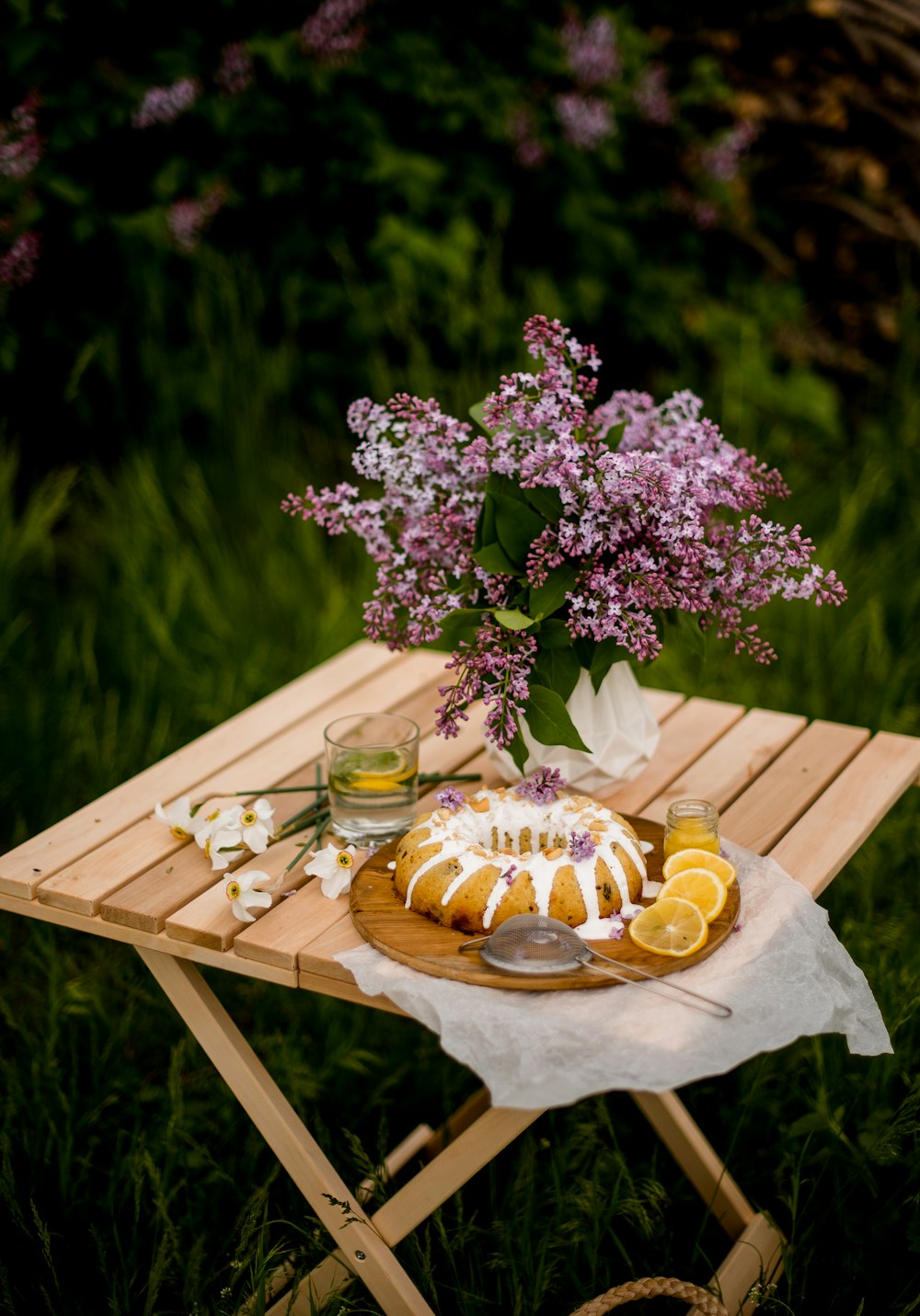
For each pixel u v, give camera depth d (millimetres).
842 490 3768
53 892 1833
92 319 3838
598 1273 2037
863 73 4207
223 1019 1872
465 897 1645
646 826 1912
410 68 3932
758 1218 2139
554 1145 2291
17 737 3150
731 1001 1541
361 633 3508
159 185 3764
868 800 2088
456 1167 1823
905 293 4012
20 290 3760
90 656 3320
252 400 3910
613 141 4207
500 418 1870
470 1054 1479
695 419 2000
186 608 3588
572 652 1917
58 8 3545
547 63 4047
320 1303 1976
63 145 3645
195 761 2219
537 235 4246
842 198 4340
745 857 1856
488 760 2211
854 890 2725
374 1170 2004
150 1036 2533
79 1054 2496
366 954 1657
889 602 3510
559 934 1581
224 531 3793
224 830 1885
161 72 3723
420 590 1974
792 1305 2008
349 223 4027
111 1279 2014
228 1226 2166
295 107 3879
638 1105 2287
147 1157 2020
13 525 3604
